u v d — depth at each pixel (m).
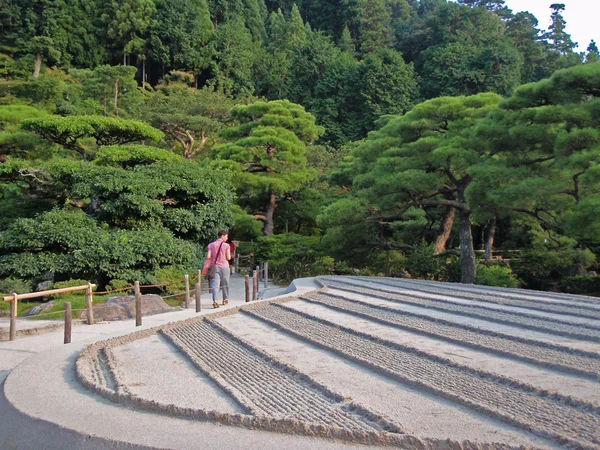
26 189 19.20
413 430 4.00
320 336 7.61
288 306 10.68
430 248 22.77
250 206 31.41
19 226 15.40
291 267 23.80
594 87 16.09
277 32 69.88
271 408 4.62
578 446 3.55
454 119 20.84
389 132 23.09
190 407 4.62
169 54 59.84
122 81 42.84
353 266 24.77
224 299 12.75
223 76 59.25
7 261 14.98
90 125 19.66
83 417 4.61
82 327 10.82
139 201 16.38
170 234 16.95
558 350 6.39
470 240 19.81
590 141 14.91
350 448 3.78
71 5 59.59
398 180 18.52
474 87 50.47
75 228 15.44
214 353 6.85
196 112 38.94
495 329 7.71
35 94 39.12
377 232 23.34
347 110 53.66
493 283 19.05
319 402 4.77
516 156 17.50
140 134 20.98
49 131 20.03
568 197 16.53
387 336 7.46
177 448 3.84
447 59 52.22
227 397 5.07
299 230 32.84
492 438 3.81
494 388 4.99
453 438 3.79
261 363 6.29
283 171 28.83
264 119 29.92
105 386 5.56
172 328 8.84
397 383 5.34
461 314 9.08
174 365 6.39
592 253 21.19
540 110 15.88
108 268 15.08
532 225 22.77
